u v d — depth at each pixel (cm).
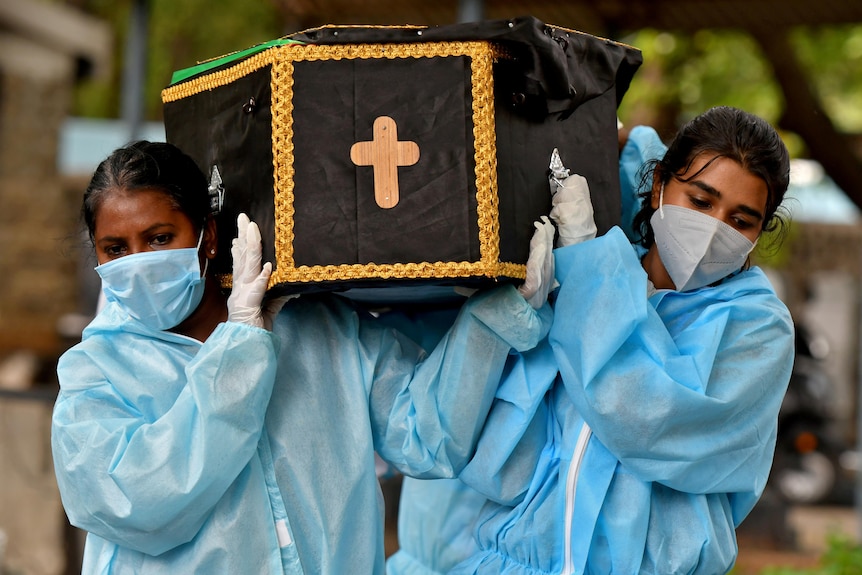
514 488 429
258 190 392
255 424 389
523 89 392
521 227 398
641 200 482
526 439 429
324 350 425
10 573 920
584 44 415
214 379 382
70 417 396
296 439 409
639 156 496
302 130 382
